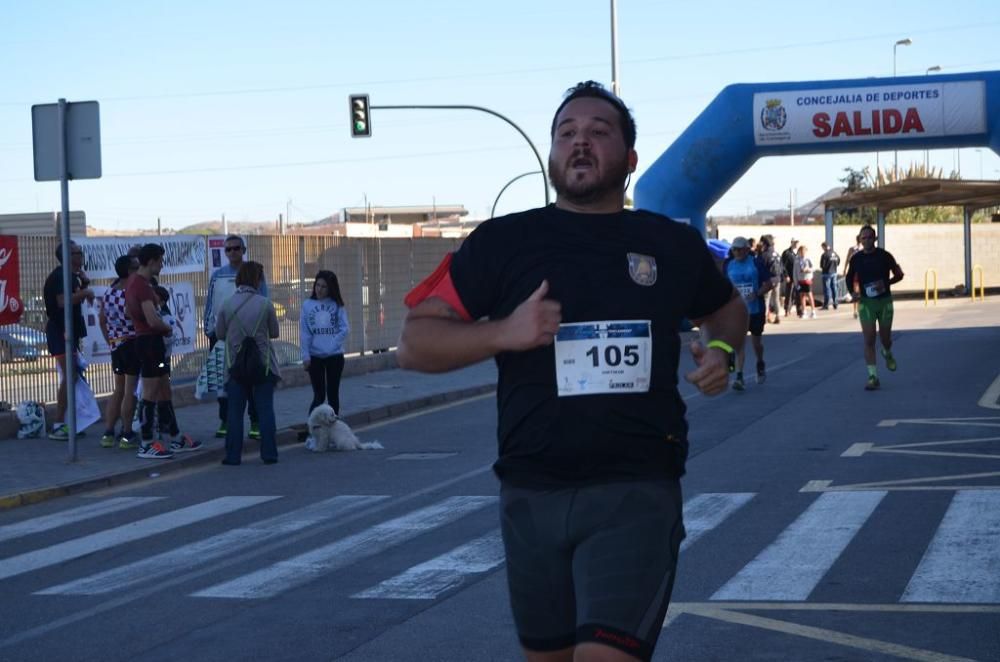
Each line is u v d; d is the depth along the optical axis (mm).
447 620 6605
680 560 7738
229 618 6875
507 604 6883
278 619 6793
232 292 14594
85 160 12656
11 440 14406
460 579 7516
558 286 3379
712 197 26875
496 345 3217
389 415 17234
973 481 10148
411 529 9180
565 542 3354
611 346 3344
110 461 12844
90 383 16219
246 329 12883
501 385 3490
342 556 8352
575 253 3420
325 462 13055
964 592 6734
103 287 16500
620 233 3473
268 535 9234
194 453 13344
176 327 17828
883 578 7098
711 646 5965
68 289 12781
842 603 6621
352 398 18250
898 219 70500
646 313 3395
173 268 17875
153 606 7242
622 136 3520
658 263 3457
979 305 37969
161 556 8672
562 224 3480
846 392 17203
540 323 3170
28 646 6496
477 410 17609
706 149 26172
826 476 10656
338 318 14672
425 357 3340
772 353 24141
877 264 17125
